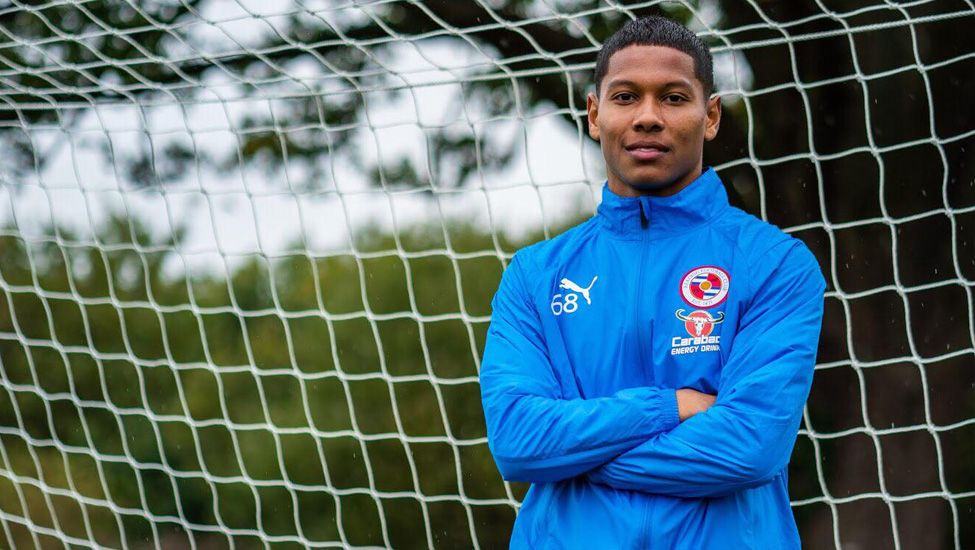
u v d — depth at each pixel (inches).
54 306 376.2
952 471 296.4
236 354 378.6
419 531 347.6
